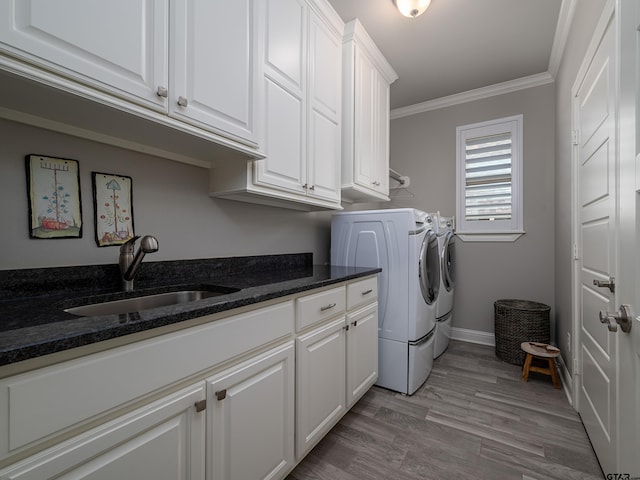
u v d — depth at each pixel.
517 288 2.94
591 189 1.50
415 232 2.05
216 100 1.13
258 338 1.06
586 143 1.60
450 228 3.03
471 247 3.17
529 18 2.06
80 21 0.78
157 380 0.75
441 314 2.69
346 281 1.65
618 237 0.97
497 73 2.76
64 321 0.69
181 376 0.80
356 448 1.50
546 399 1.98
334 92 1.97
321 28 1.84
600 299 1.37
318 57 1.81
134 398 0.70
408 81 2.89
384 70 2.57
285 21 1.55
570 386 1.97
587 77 1.55
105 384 0.65
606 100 1.25
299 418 1.26
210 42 1.11
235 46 1.21
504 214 3.01
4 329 0.63
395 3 1.93
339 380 1.56
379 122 2.52
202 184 1.56
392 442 1.55
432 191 3.38
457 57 2.52
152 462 0.74
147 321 0.70
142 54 0.91
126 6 0.87
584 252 1.66
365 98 2.30
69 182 1.10
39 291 1.02
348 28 2.10
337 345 1.55
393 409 1.86
